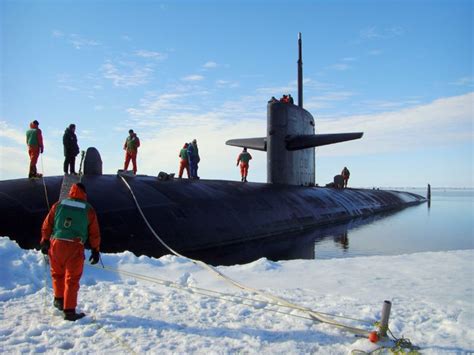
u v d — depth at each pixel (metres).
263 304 5.50
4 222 9.98
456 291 6.13
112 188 12.96
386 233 19.39
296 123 22.02
